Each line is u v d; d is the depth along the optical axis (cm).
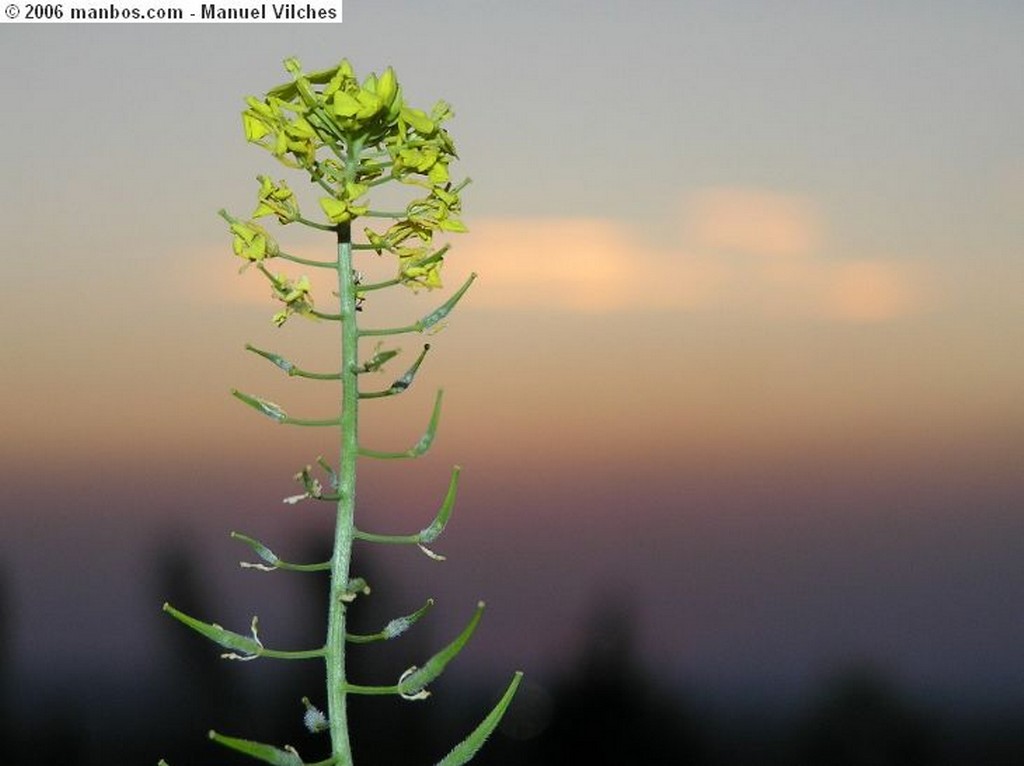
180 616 40
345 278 41
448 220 42
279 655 40
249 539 40
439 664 40
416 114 41
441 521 41
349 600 41
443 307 41
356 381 41
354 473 41
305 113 41
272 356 41
